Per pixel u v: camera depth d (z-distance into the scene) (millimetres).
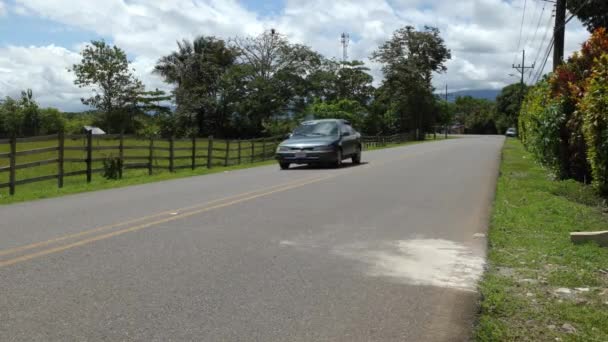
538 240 7273
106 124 66688
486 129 142625
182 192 12703
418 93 79438
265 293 4996
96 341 3900
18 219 8984
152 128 65125
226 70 67625
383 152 32281
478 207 10094
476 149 36531
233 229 7914
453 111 155375
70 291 4988
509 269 5918
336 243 7039
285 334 4062
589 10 32375
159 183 15445
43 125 74000
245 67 64438
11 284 5184
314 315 4457
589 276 5543
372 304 4723
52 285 5160
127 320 4301
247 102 63562
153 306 4621
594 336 4047
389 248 6781
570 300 4867
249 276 5520
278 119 62719
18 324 4199
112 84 65938
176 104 67125
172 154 20750
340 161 20219
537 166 20719
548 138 15672
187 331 4098
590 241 6965
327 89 69750
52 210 10031
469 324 4273
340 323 4289
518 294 5035
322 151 19344
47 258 6176
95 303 4676
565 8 24938
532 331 4129
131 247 6723
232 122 67375
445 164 21156
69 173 15945
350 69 74188
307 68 66188
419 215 9203
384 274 5637
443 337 4020
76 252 6465
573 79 15328
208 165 22797
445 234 7633
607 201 11094
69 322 4246
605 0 31438
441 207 10086
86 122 74500
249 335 4039
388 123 79500
